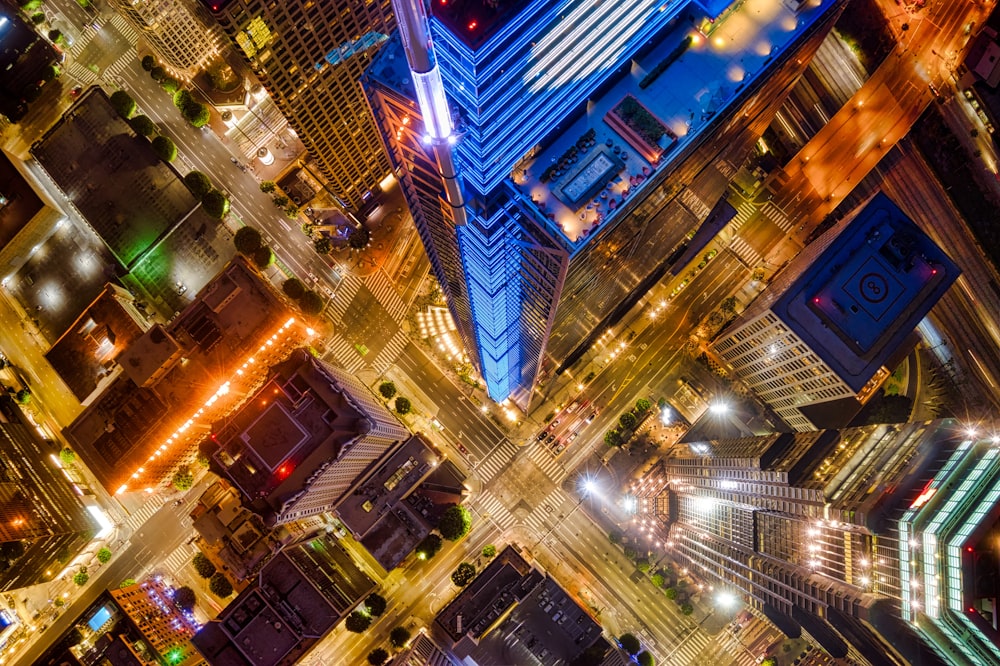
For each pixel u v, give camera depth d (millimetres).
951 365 188750
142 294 198000
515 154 107375
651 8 109500
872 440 140750
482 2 106875
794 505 145000
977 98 192125
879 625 122812
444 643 177250
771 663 186375
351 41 159500
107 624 175250
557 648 174625
